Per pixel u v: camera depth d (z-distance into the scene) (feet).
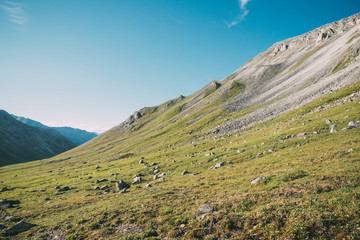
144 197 98.32
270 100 367.86
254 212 54.95
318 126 137.18
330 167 74.28
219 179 108.37
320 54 486.79
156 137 460.55
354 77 218.18
